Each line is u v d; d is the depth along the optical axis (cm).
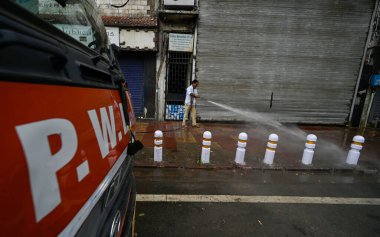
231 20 817
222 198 333
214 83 861
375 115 920
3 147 47
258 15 821
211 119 887
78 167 79
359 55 880
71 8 139
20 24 58
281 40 846
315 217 296
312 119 920
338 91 905
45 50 67
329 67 882
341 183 408
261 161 485
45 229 60
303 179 418
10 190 48
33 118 57
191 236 250
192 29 820
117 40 777
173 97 870
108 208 110
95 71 111
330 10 833
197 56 835
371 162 512
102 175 102
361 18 848
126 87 206
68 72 81
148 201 315
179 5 780
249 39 837
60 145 68
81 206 80
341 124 926
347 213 308
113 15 784
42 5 113
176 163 451
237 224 274
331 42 861
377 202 340
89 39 163
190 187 364
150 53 825
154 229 258
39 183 58
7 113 49
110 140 119
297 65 870
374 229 276
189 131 735
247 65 856
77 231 77
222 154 523
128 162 168
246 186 377
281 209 311
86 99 92
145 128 758
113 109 132
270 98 888
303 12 830
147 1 777
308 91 895
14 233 49
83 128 85
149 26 772
